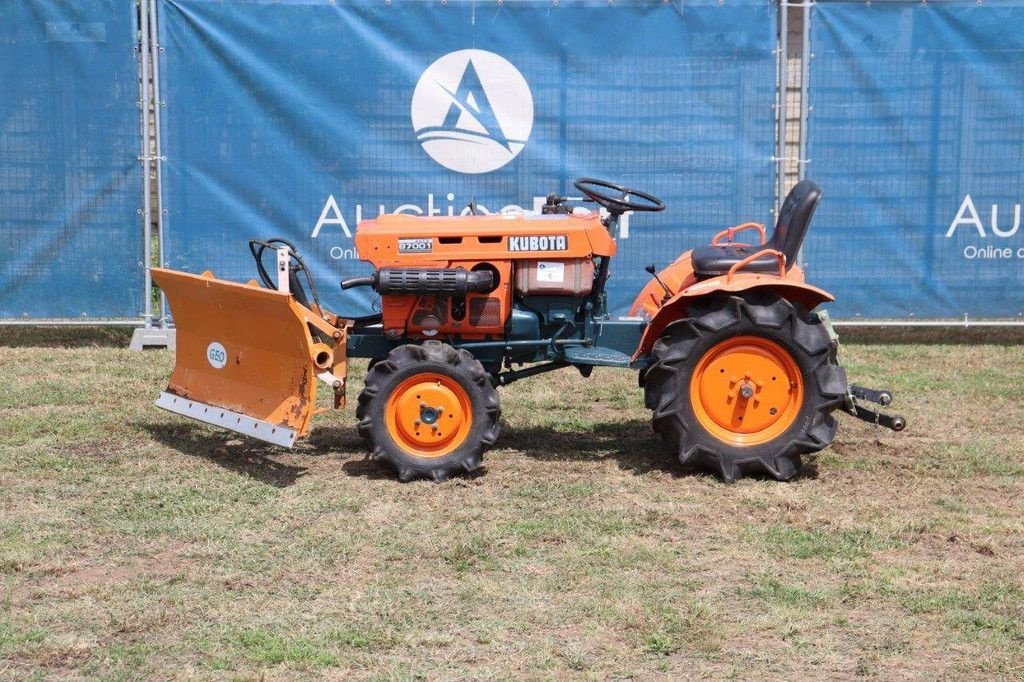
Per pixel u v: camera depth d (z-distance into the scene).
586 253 5.50
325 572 4.26
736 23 8.27
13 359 7.93
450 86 8.36
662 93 8.36
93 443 5.92
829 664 3.59
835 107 8.34
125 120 8.18
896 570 4.32
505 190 8.48
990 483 5.42
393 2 8.28
